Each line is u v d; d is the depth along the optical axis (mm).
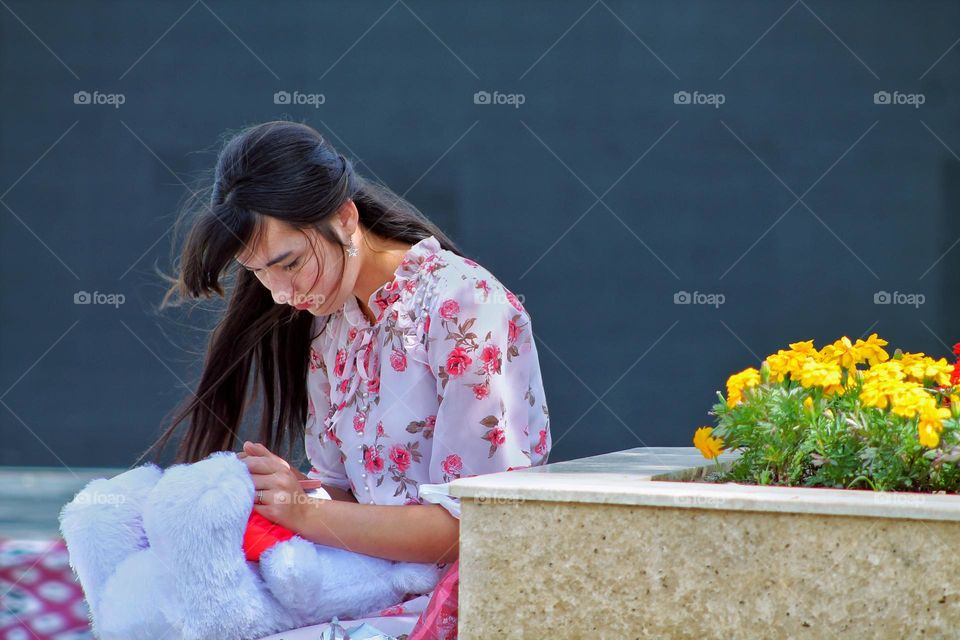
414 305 3109
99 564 2918
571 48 11789
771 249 11625
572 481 2545
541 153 11844
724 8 11594
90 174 12562
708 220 11688
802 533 2273
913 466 2740
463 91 11914
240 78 12273
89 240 12562
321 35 12117
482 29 11891
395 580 2980
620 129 11742
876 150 11492
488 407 2994
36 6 12523
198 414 3520
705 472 3262
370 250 3225
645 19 11680
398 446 3121
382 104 12008
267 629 2826
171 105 12414
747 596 2311
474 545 2490
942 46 11375
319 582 2848
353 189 3191
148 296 12523
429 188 11953
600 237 11812
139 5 12398
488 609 2484
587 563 2416
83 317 12547
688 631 2350
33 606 5293
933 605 2189
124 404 12492
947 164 11414
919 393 2625
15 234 12641
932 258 11445
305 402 3568
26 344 12625
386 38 12000
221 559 2773
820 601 2264
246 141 3008
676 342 11734
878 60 11445
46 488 10648
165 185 12453
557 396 11836
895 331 11484
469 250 11930
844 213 11547
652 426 11766
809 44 11516
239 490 2830
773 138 11594
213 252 2975
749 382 3035
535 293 11875
